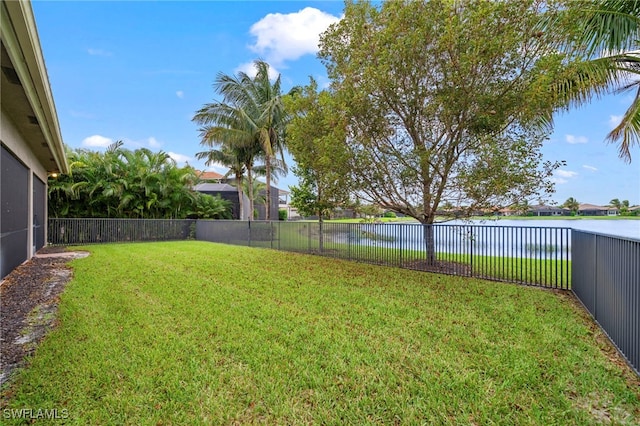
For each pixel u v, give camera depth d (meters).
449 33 6.59
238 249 13.10
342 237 10.62
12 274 7.57
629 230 7.27
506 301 5.42
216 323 4.32
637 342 3.02
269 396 2.70
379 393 2.74
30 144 9.27
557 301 5.45
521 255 7.02
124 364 3.20
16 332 4.09
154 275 7.49
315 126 9.06
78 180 15.67
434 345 3.64
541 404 2.59
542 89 6.41
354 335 3.93
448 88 7.07
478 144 7.45
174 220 17.70
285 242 12.94
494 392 2.74
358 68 7.60
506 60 6.70
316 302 5.33
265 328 4.16
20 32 3.96
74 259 10.09
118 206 16.30
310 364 3.22
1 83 5.52
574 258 5.86
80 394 2.73
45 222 13.80
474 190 7.65
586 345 3.63
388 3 7.37
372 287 6.41
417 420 2.42
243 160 18.62
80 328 4.14
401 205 9.30
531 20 6.51
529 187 7.59
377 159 8.20
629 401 2.62
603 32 6.34
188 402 2.62
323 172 8.84
